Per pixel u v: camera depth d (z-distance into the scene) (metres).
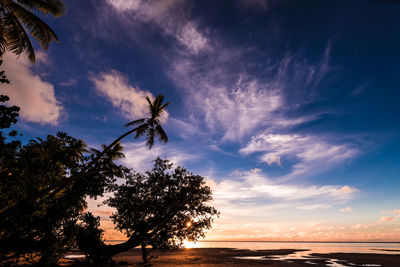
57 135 9.58
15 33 10.56
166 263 23.02
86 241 15.87
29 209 7.68
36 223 7.92
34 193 8.05
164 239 19.53
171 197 20.47
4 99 7.38
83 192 11.01
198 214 21.52
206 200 22.33
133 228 19.72
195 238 20.94
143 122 18.97
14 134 7.44
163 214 20.23
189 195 21.30
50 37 11.75
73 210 9.99
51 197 9.14
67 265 16.16
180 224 20.30
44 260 8.30
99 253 16.92
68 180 10.07
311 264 27.25
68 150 9.73
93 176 12.29
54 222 8.48
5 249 7.21
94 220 16.06
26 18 10.75
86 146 14.94
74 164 10.99
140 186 21.05
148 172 22.22
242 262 26.92
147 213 20.20
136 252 42.78
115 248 18.45
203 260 28.19
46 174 8.77
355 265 27.12
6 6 10.32
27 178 7.59
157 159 22.39
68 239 8.84
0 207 7.52
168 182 20.88
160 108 19.36
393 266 26.61
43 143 8.84
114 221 20.53
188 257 34.03
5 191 7.30
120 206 20.50
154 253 44.56
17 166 7.41
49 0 11.08
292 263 27.83
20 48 10.82
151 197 21.31
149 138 19.39
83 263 17.06
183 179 21.84
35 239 7.95
